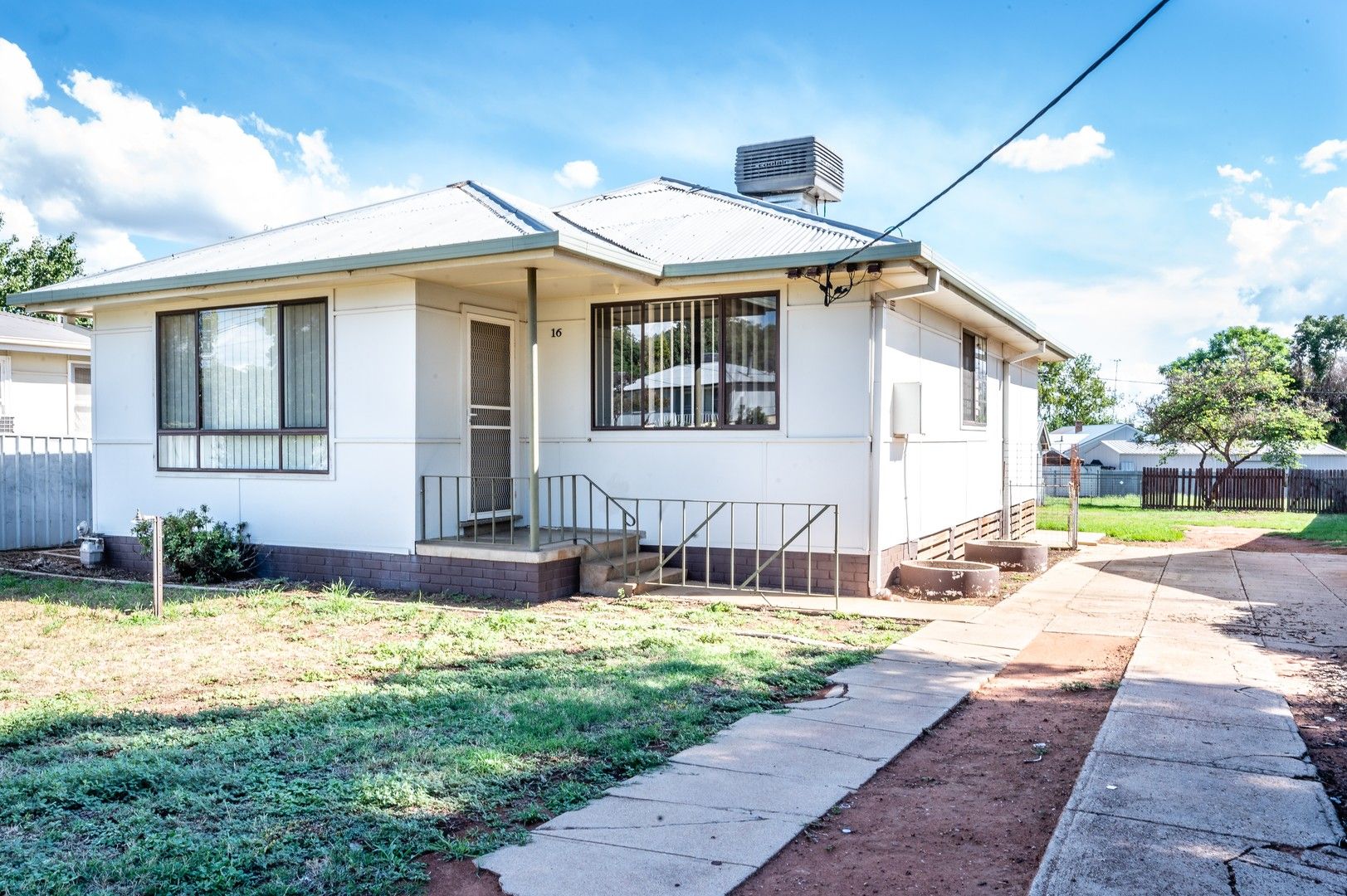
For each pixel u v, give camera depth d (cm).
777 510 984
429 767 452
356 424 1002
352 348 1002
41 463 1398
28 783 420
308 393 1041
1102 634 801
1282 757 466
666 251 998
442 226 1010
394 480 980
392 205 1220
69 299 1109
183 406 1134
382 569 994
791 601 921
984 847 377
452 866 355
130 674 647
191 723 532
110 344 1188
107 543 1197
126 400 1177
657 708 563
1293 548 1529
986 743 517
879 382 942
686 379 1028
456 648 725
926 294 948
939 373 1191
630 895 332
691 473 1024
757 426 991
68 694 595
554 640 753
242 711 555
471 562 941
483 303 1045
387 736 502
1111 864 346
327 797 410
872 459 943
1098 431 4750
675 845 374
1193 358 5534
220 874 337
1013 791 441
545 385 1102
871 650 734
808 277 933
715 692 602
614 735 504
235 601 923
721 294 1005
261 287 998
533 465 911
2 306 2947
